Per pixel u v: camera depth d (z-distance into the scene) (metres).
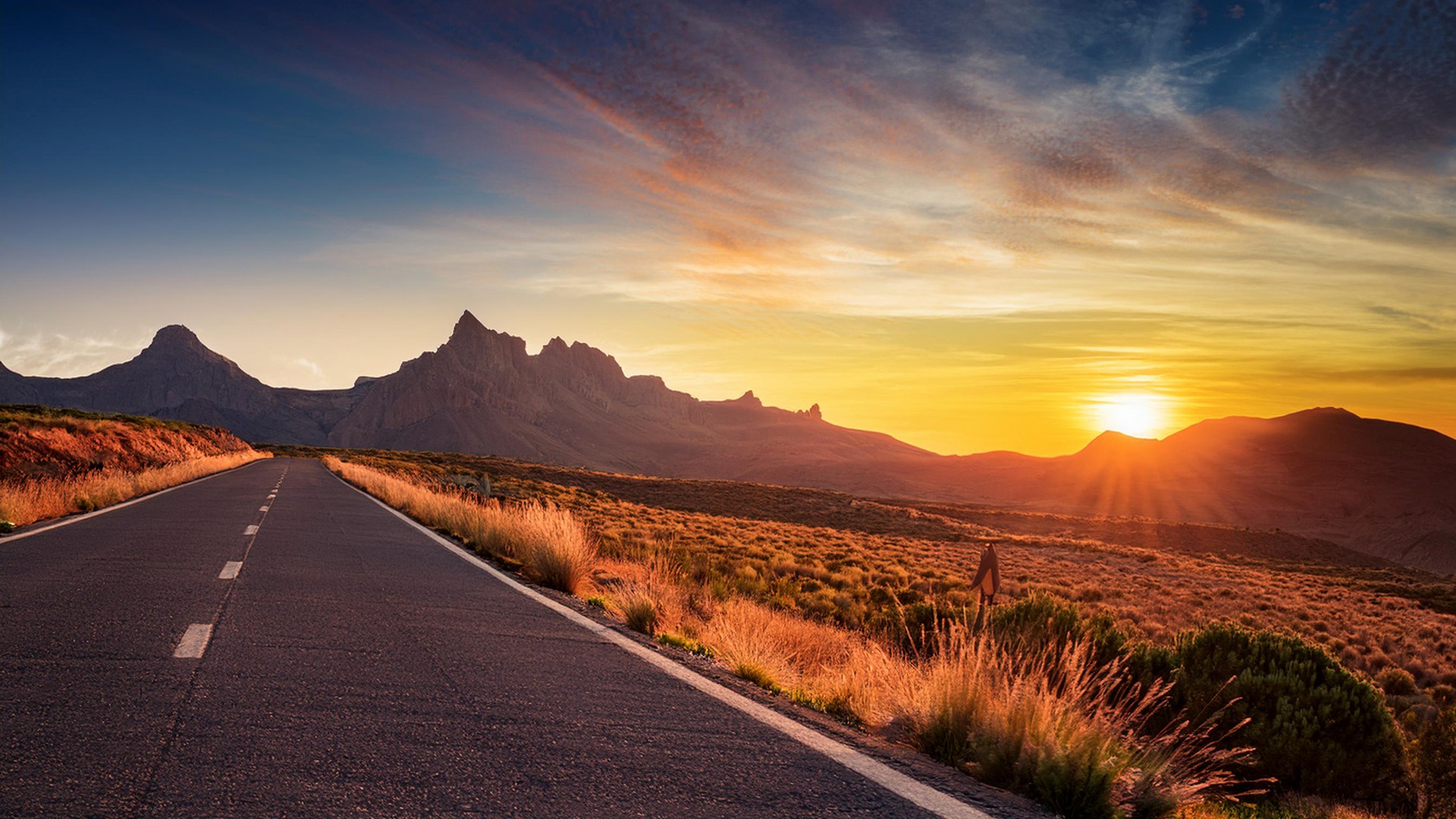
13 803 2.84
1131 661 8.50
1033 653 6.73
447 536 15.26
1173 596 29.88
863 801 3.42
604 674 5.50
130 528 13.02
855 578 22.98
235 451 71.38
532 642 6.39
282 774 3.27
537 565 10.57
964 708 4.45
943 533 59.12
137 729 3.72
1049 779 3.66
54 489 15.66
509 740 3.90
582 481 79.44
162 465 35.66
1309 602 31.19
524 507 17.66
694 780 3.52
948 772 4.05
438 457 98.81
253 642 5.64
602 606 8.96
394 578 9.43
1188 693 7.92
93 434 32.47
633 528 29.41
